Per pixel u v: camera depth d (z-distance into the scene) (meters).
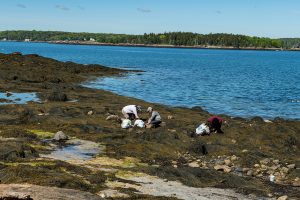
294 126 30.77
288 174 20.27
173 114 34.25
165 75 84.44
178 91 57.69
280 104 48.97
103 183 15.88
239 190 17.19
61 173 15.95
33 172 15.29
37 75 55.09
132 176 17.39
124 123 27.70
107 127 27.41
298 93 61.28
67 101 38.97
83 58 150.25
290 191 17.78
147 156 21.47
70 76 63.12
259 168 21.14
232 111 42.66
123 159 20.30
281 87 69.81
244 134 26.88
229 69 118.62
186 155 22.77
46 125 27.14
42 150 20.72
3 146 18.73
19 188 11.92
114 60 142.00
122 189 15.28
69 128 26.17
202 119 32.28
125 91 54.84
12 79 51.94
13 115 30.03
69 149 21.56
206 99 51.19
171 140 24.52
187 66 124.50
